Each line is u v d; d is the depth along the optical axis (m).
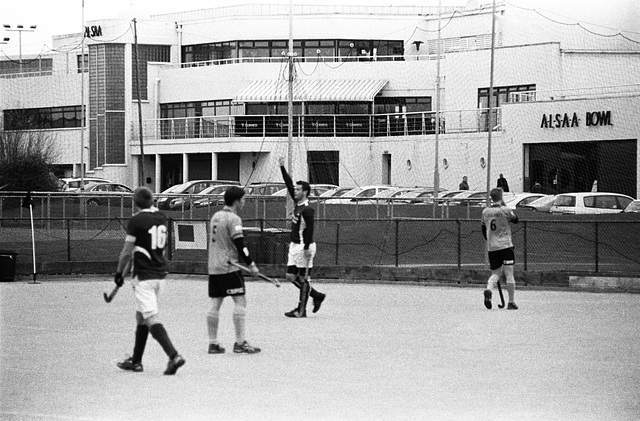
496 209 22.05
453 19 77.81
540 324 19.17
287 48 81.50
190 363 14.53
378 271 30.66
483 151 65.69
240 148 74.88
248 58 79.69
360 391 12.40
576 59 65.69
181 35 84.31
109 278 32.91
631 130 58.62
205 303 23.78
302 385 12.79
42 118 86.19
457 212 46.22
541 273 28.58
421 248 35.50
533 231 35.69
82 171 71.88
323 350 15.77
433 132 70.75
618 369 13.95
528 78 67.38
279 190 60.22
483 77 69.50
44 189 59.12
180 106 82.19
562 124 61.56
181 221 34.25
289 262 20.70
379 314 21.09
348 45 80.50
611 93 63.22
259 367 14.16
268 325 19.12
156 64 82.75
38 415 11.08
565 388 12.57
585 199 49.00
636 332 17.94
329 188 61.12
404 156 70.62
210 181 60.50
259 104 78.00
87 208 47.28
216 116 76.25
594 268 31.16
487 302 21.98
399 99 76.00
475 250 35.22
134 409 11.39
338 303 23.64
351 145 73.31
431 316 20.69
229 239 15.34
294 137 74.25
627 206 48.34
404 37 80.62
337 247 32.19
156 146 79.81
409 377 13.35
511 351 15.63
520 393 12.27
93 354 15.40
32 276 32.94
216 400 11.86
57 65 91.75
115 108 82.25
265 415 11.07
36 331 18.23
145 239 13.50
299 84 75.75
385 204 45.47
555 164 62.38
